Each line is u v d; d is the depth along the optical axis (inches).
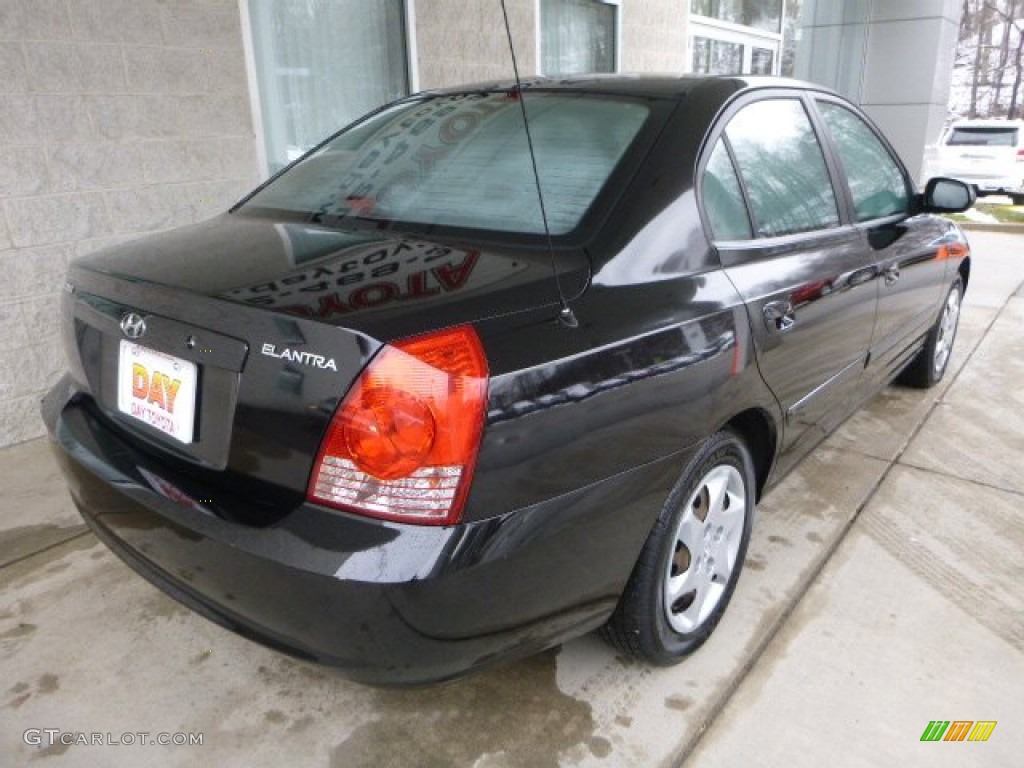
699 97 87.7
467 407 57.2
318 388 57.6
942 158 549.0
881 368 129.3
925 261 135.0
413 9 193.5
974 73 1432.1
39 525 112.3
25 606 94.7
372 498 57.3
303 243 74.7
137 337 68.1
